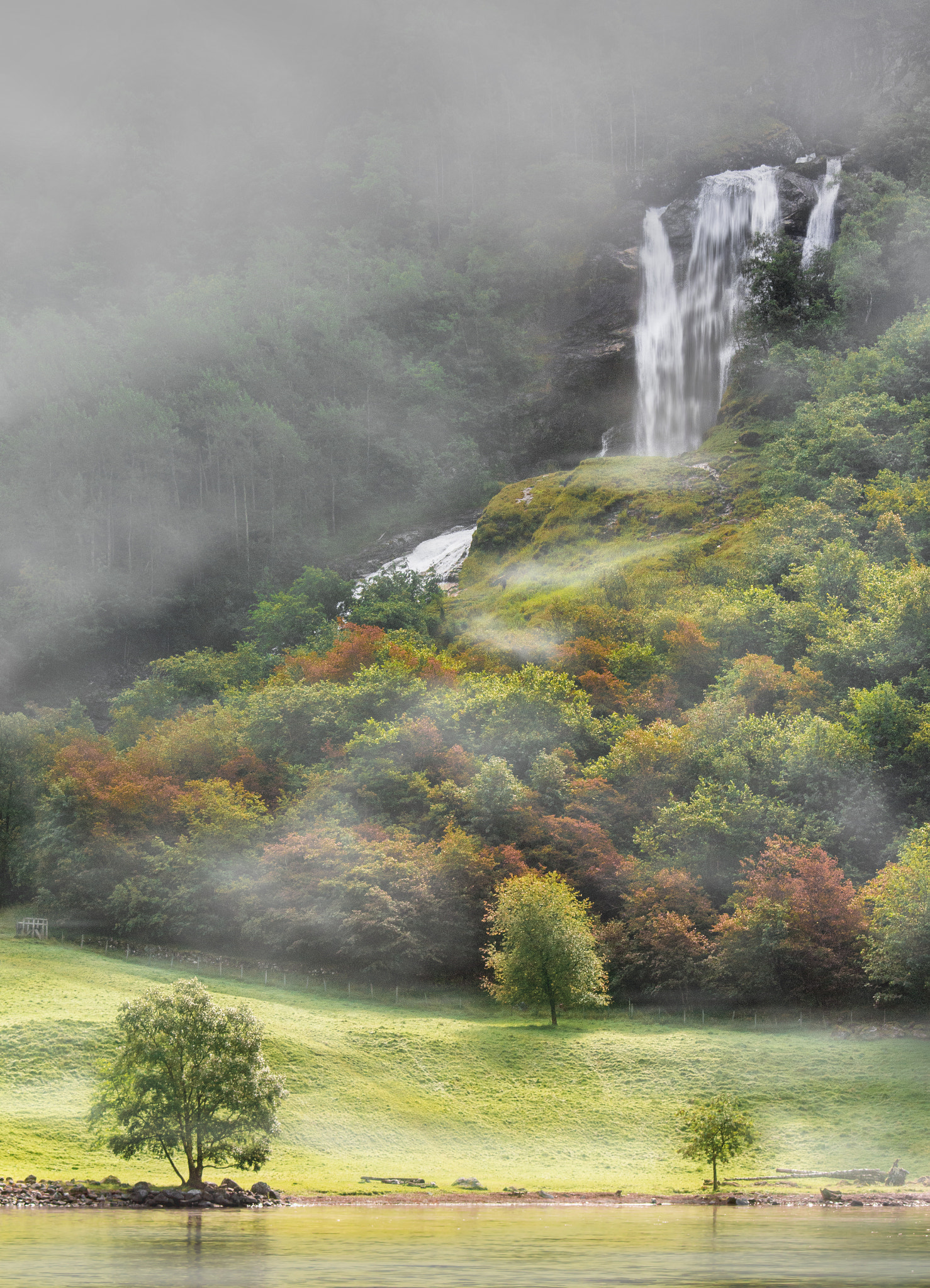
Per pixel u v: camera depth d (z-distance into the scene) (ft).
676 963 239.91
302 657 422.82
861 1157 172.96
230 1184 142.82
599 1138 181.88
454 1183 155.74
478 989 259.19
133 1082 142.61
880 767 272.31
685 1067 204.33
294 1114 179.01
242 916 267.80
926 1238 110.73
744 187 649.20
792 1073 200.34
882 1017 223.92
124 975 247.09
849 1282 84.38
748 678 315.17
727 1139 157.28
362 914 250.16
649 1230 115.96
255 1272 87.66
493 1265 91.76
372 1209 135.85
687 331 651.25
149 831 299.58
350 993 252.62
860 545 390.01
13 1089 174.91
